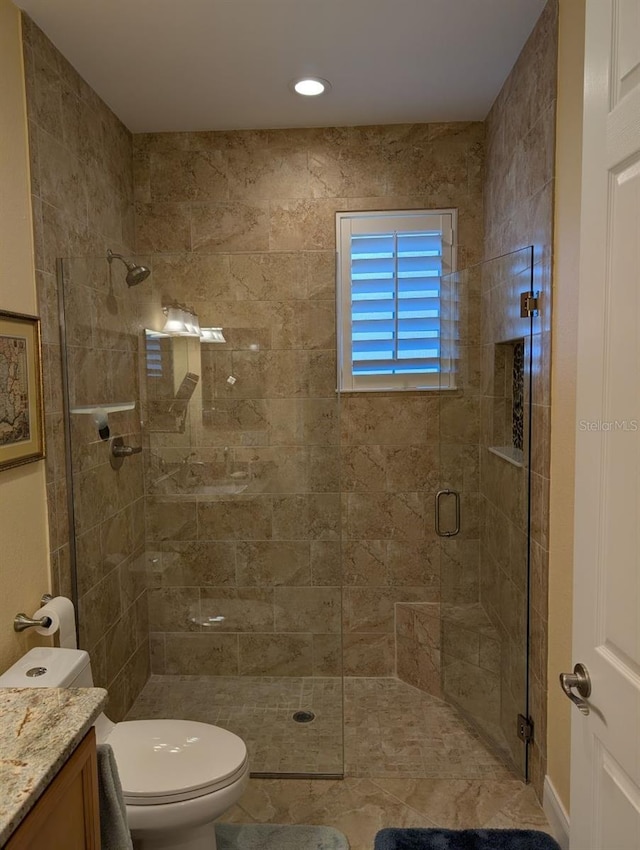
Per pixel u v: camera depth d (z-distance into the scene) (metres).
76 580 2.04
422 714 2.44
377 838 1.75
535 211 1.85
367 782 2.01
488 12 1.76
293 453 2.43
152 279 2.34
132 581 2.45
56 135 1.91
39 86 1.80
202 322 2.37
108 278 2.23
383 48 1.96
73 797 0.98
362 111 2.44
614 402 0.88
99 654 2.19
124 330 2.36
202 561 2.50
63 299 1.95
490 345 2.17
